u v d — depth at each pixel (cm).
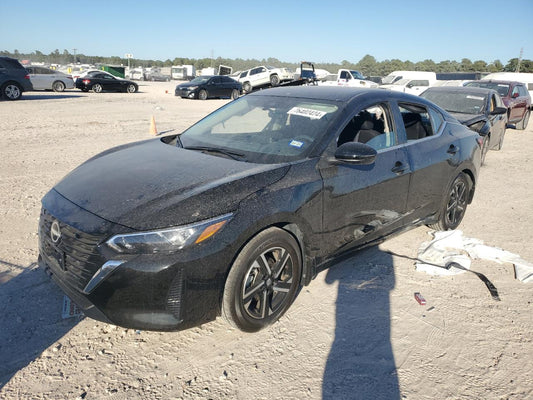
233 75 3506
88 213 259
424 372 262
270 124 362
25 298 321
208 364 262
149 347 276
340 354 276
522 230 513
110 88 2702
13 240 420
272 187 282
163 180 284
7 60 1827
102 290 240
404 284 369
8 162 738
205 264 248
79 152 841
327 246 329
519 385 254
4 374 247
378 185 355
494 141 975
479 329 308
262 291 288
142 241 239
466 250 441
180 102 2178
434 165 419
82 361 261
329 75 3158
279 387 246
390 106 393
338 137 336
